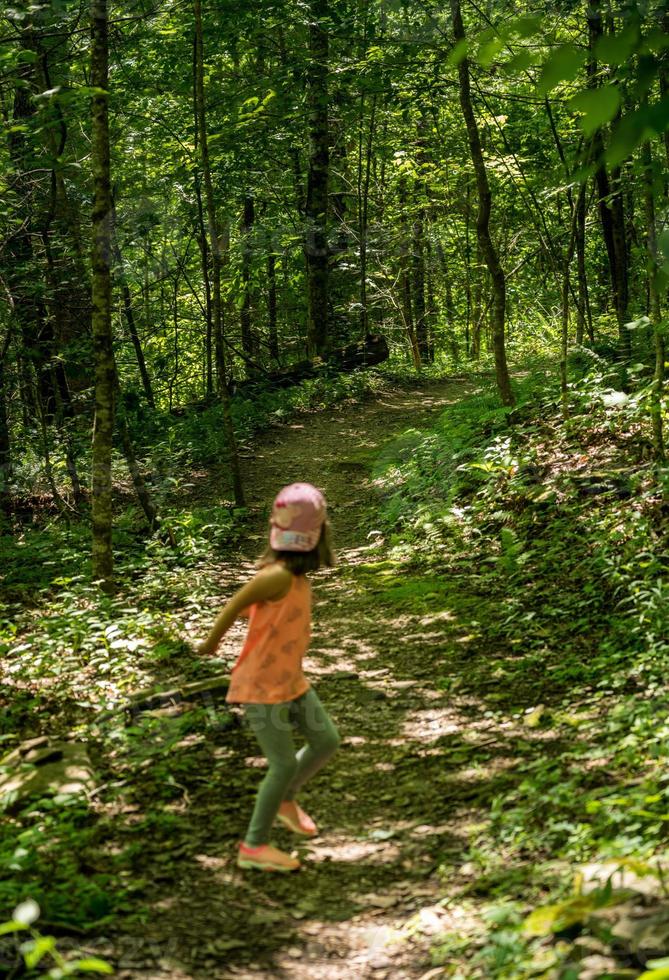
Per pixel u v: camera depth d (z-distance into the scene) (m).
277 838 4.26
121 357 19.27
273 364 24.05
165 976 3.10
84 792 4.47
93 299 7.98
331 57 14.73
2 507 12.52
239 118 13.56
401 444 12.96
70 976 2.97
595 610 6.44
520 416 11.31
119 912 3.55
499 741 4.95
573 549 7.52
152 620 7.46
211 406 17.66
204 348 24.02
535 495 8.81
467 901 3.50
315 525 3.91
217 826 4.32
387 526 10.46
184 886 3.79
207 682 5.95
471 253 28.52
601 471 8.58
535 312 22.53
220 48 14.82
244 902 3.67
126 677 6.43
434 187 21.19
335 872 3.91
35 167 10.54
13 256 11.37
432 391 19.00
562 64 1.81
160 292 22.39
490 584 7.70
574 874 3.32
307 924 3.51
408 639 6.93
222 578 9.48
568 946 2.84
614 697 5.05
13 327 11.46
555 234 19.19
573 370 12.46
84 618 7.30
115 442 14.54
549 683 5.61
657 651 5.32
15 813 4.40
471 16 12.98
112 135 15.82
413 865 3.90
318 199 19.47
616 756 4.29
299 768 4.12
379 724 5.50
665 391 8.91
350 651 6.89
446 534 9.30
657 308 8.01
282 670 3.89
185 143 16.97
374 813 4.43
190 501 12.83
